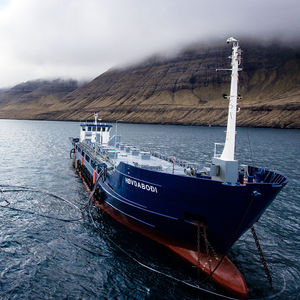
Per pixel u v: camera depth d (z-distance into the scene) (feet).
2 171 162.40
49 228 85.46
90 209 102.27
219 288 59.93
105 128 177.47
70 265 66.33
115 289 58.59
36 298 54.75
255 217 60.59
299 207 110.42
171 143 381.40
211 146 345.10
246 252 74.79
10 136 444.55
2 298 54.08
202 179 60.49
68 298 55.26
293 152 301.22
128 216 82.12
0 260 66.74
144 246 75.61
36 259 68.18
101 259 69.31
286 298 57.00
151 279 62.23
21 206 103.76
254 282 61.77
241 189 56.80
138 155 120.57
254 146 370.53
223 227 62.03
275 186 57.16
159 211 70.54
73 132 607.37
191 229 65.98
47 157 224.12
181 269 65.92
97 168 115.65
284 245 79.20
